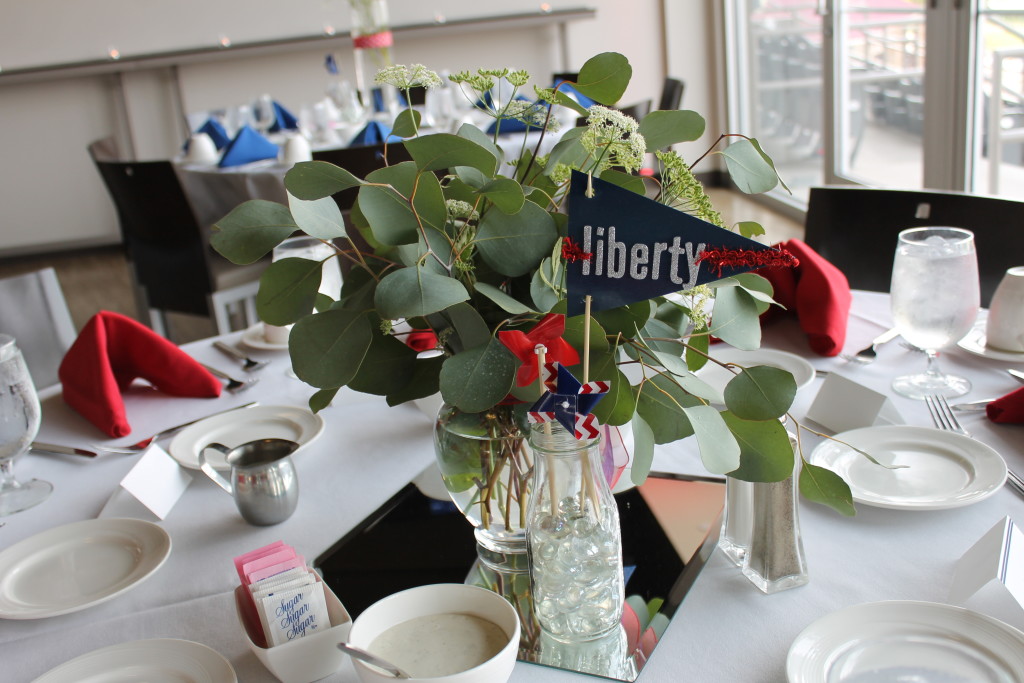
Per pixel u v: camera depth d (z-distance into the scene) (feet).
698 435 2.44
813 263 4.40
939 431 3.30
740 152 2.68
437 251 2.51
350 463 3.72
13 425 3.58
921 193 5.48
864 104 13.23
